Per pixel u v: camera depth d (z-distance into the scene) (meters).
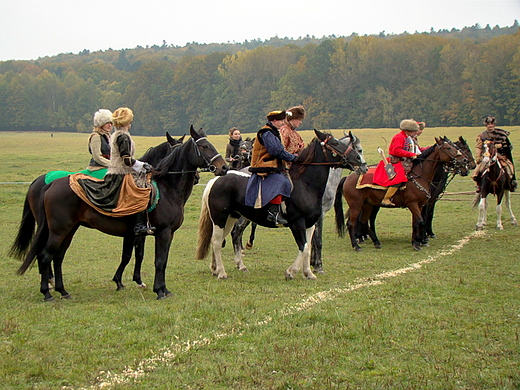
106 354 5.38
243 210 8.74
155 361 5.16
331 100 81.31
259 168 8.38
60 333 5.95
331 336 5.73
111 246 12.29
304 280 8.73
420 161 11.81
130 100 105.06
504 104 70.00
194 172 7.89
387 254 11.26
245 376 4.80
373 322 6.10
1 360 5.12
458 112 73.25
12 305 7.10
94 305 7.13
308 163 8.56
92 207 7.30
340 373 4.84
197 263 10.44
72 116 115.38
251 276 9.20
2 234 13.60
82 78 133.38
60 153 43.12
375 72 81.69
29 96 115.69
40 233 7.43
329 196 9.51
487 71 71.31
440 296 7.30
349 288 8.00
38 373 4.86
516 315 6.33
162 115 99.50
